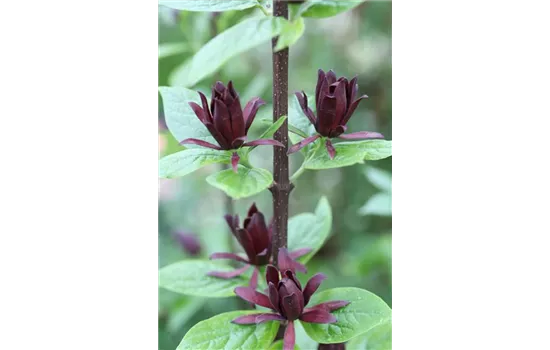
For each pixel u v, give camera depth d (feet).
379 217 2.46
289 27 1.22
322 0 1.37
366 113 2.44
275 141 1.30
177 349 1.31
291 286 1.28
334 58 2.51
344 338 1.28
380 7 2.45
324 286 2.24
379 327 1.47
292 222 1.57
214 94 1.30
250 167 1.32
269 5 1.36
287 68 1.34
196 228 2.19
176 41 1.97
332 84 1.32
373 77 2.45
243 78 2.27
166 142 1.79
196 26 1.88
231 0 1.32
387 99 2.43
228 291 1.46
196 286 1.47
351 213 2.49
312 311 1.30
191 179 2.29
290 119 1.45
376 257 2.25
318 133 1.34
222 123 1.28
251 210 1.47
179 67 1.91
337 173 2.56
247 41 1.20
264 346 1.31
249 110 1.33
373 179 1.98
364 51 2.50
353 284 2.25
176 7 1.30
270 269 1.30
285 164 1.36
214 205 2.28
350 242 2.45
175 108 1.41
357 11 2.48
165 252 2.13
